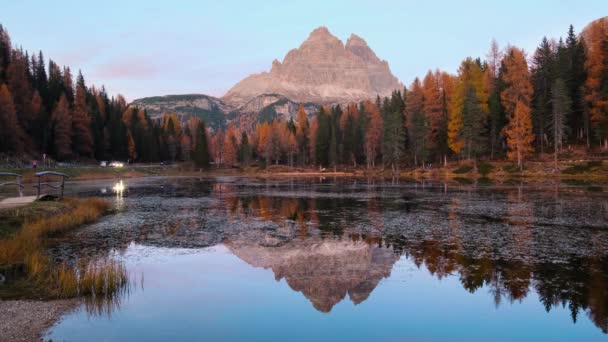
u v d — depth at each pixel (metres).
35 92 96.31
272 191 52.06
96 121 113.56
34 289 12.80
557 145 65.38
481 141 71.06
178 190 55.09
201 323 10.34
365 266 15.48
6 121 78.94
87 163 102.50
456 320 10.48
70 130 96.69
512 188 46.03
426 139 81.50
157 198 43.22
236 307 11.52
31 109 92.81
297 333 9.77
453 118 74.75
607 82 59.84
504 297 12.00
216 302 11.91
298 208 33.34
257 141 162.38
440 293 12.45
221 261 16.62
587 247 17.64
